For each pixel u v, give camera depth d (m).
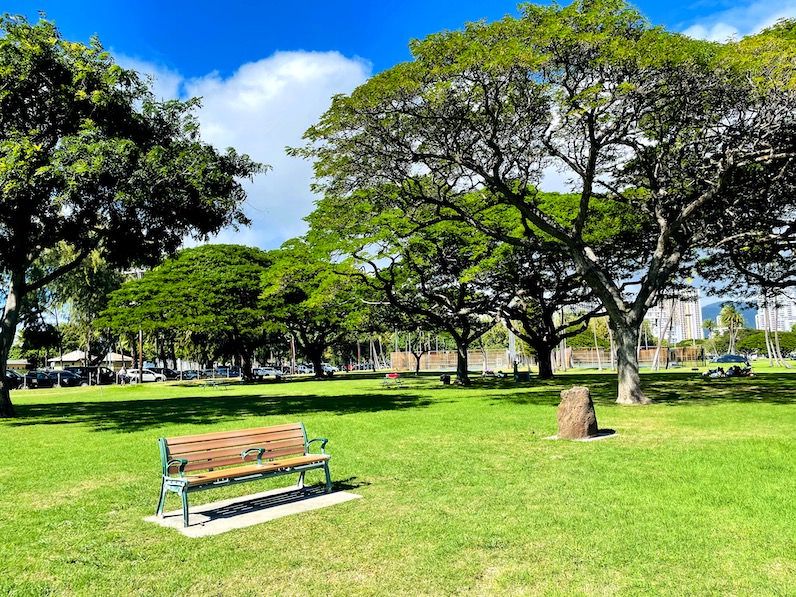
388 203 20.98
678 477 7.67
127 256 20.31
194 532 5.96
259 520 6.32
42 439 13.32
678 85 16.09
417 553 5.18
